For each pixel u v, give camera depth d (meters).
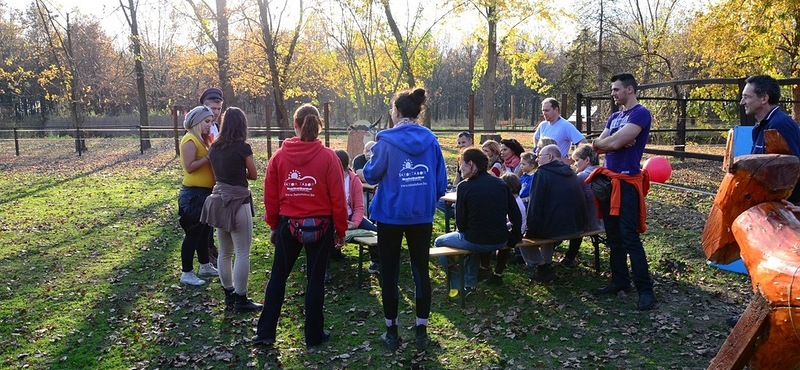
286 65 23.30
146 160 17.06
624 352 3.85
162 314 4.67
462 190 4.66
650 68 24.34
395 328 4.00
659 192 9.41
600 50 26.09
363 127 11.88
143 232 7.59
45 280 5.57
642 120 4.42
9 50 45.00
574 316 4.49
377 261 5.59
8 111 46.25
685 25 24.31
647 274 4.59
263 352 3.98
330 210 3.93
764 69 15.53
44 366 3.81
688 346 3.93
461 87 58.75
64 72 23.91
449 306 4.78
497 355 3.87
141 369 3.76
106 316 4.67
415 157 3.81
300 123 3.85
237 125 4.41
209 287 5.32
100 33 43.28
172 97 44.56
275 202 3.95
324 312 4.71
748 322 2.06
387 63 22.23
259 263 6.07
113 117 38.50
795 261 1.91
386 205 3.84
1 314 4.69
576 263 5.89
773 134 2.34
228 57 23.61
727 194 2.38
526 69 21.91
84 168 15.38
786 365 1.96
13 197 10.59
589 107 11.58
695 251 6.01
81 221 8.33
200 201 5.16
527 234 5.17
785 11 14.07
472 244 4.60
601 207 4.84
